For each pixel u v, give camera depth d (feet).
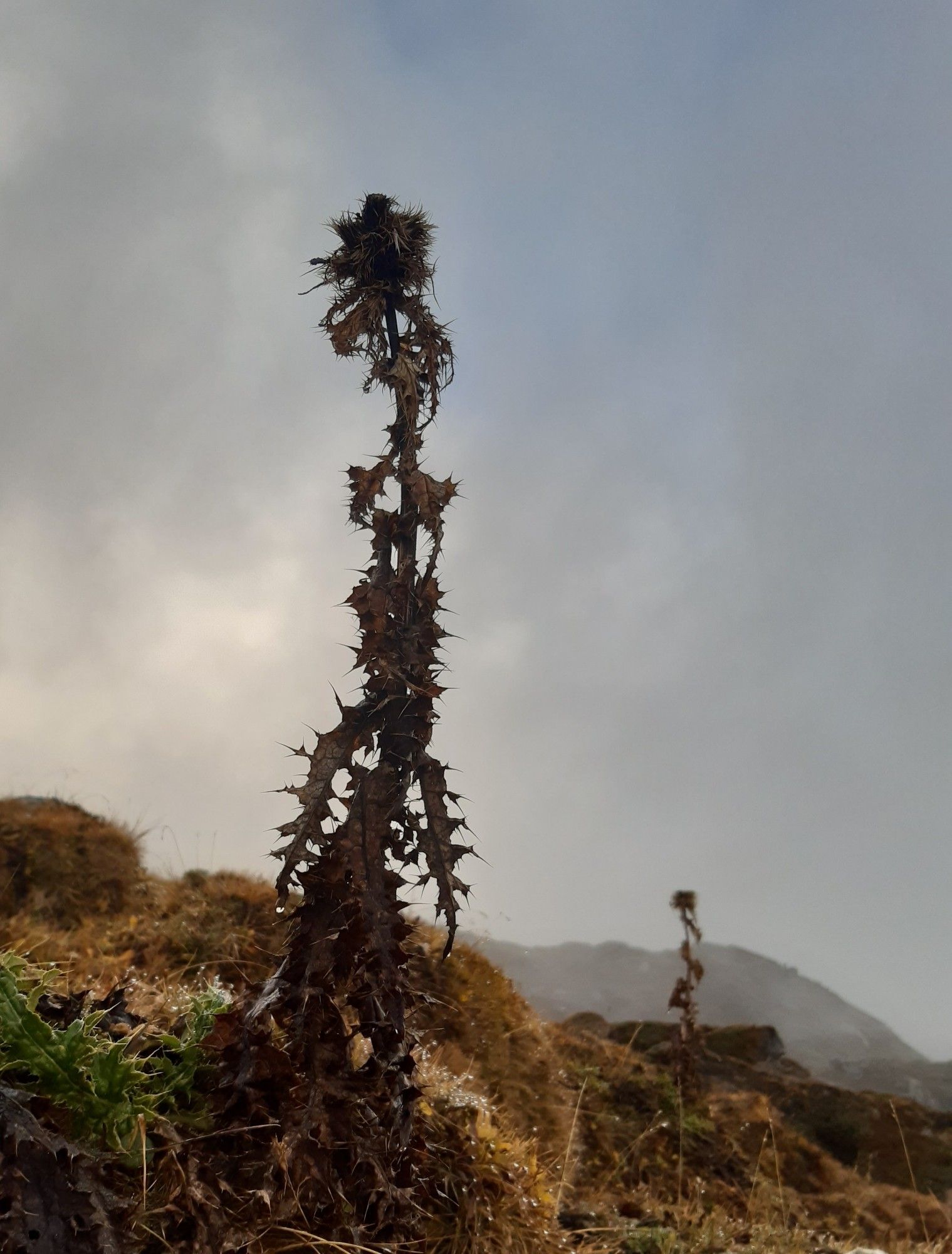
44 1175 5.57
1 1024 6.32
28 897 21.72
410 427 7.63
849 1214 23.71
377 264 8.11
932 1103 59.36
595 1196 16.30
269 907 20.70
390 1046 6.93
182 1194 6.13
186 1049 7.29
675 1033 30.89
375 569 7.39
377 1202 6.73
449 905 6.80
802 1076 40.68
